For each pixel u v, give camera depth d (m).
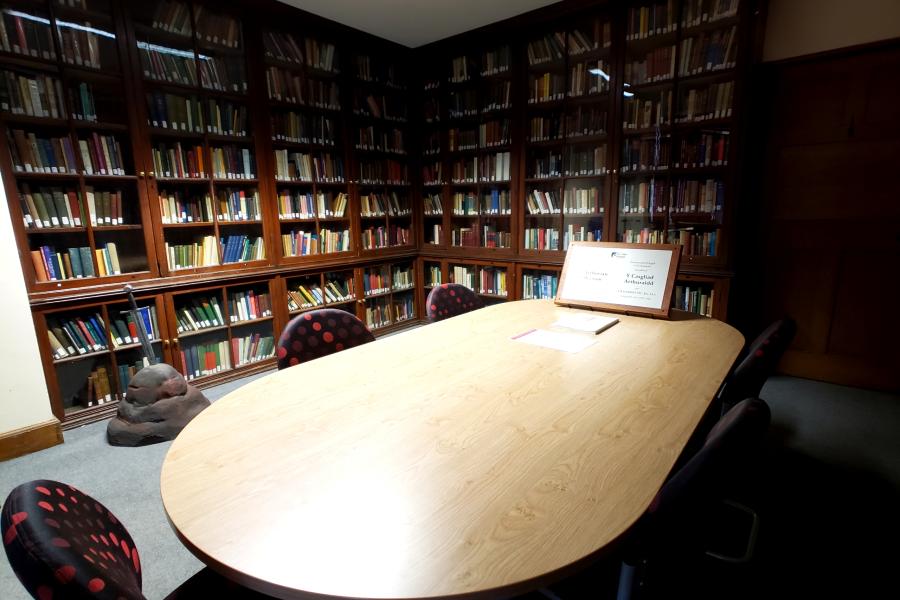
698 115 3.04
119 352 2.80
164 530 1.77
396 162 4.39
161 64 2.81
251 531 0.75
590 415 1.13
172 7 2.82
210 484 0.88
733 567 1.53
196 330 3.09
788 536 1.68
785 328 1.48
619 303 2.22
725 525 1.70
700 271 3.08
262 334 3.51
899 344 2.85
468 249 4.29
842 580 1.49
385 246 4.37
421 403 1.22
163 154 2.86
